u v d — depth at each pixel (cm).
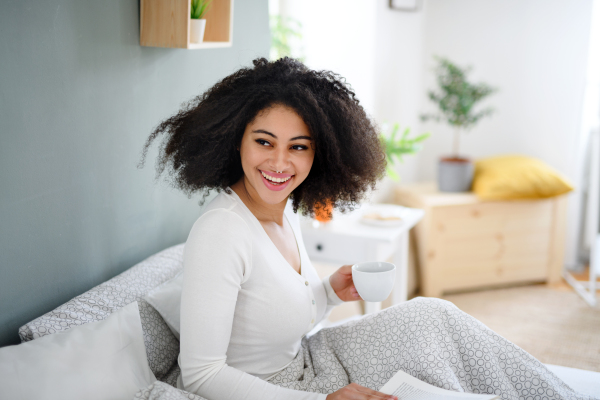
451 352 126
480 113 324
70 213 143
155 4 160
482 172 330
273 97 117
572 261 371
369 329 139
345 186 136
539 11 345
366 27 313
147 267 157
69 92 138
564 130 355
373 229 242
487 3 352
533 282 351
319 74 126
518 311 308
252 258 119
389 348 133
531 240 336
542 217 333
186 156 129
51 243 137
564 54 346
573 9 339
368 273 125
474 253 328
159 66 175
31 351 110
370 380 131
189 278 111
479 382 125
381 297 127
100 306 134
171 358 139
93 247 153
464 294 333
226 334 112
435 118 335
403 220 251
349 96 130
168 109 182
